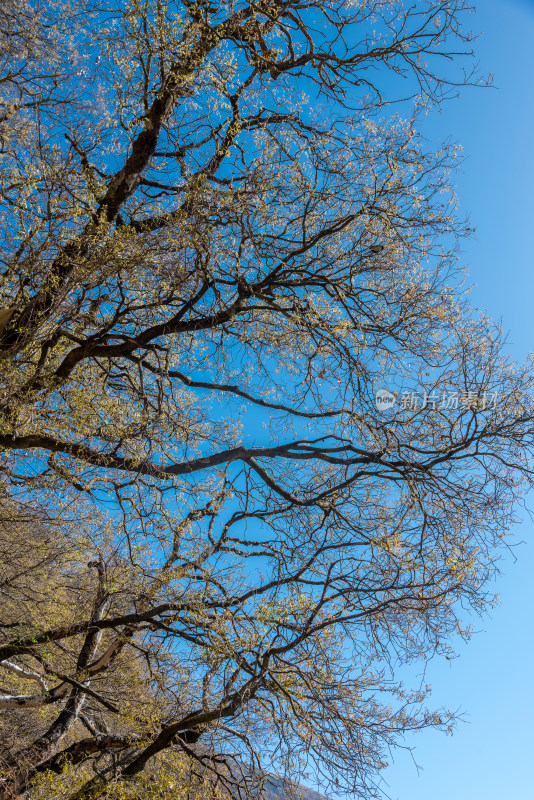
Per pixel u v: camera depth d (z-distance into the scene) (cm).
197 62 816
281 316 989
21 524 929
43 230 740
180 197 909
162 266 741
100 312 857
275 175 816
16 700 901
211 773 902
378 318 890
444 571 804
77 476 808
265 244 835
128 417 878
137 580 906
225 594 916
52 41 997
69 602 1073
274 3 916
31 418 740
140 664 1021
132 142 884
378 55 888
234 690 816
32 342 741
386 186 857
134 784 820
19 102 938
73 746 941
